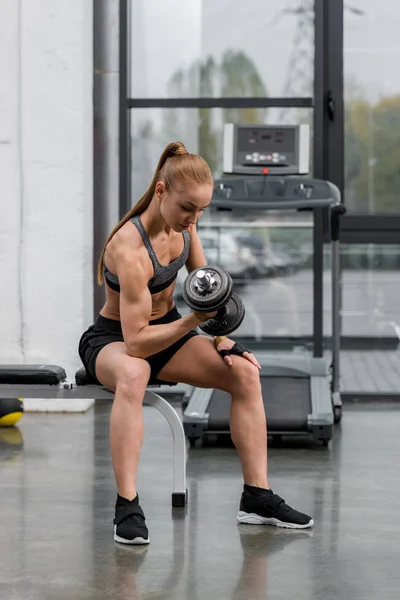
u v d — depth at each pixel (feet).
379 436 17.66
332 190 18.33
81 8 19.63
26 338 19.93
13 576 9.80
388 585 9.51
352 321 22.22
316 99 21.81
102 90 21.62
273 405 17.19
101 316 12.08
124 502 11.03
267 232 22.07
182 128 22.15
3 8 19.67
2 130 19.79
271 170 18.49
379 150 21.95
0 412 18.26
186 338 11.89
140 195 22.29
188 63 22.07
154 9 21.99
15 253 19.89
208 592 9.30
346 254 22.08
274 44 21.91
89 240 20.58
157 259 11.24
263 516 11.66
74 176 19.79
